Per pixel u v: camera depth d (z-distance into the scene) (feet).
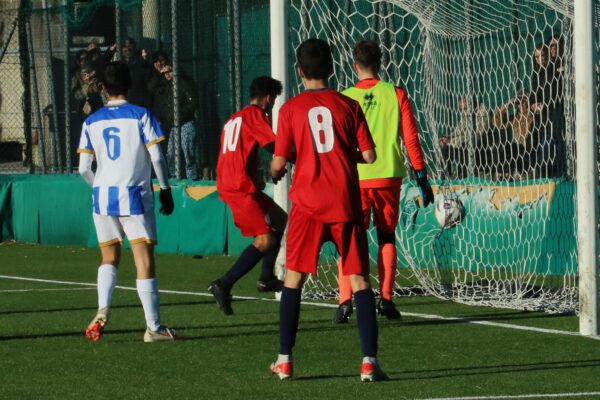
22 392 55.47
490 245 110.42
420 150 78.59
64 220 147.84
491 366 62.08
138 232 70.08
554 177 107.86
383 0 107.65
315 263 57.26
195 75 144.97
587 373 59.82
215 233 133.90
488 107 115.24
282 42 90.74
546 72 106.01
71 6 155.12
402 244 105.19
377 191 79.30
